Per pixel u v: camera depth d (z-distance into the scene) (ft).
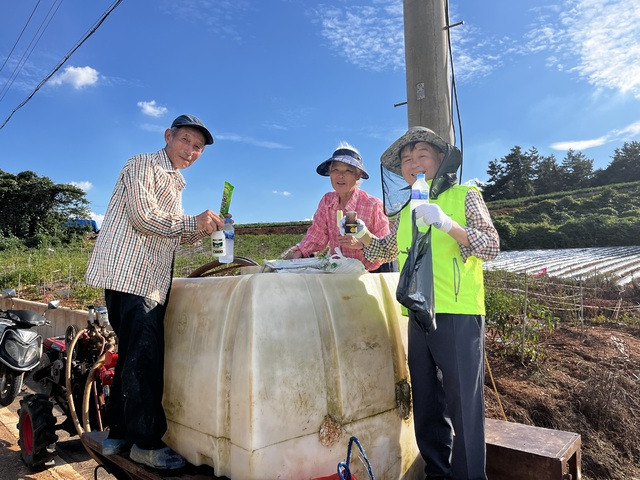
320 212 12.68
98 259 7.19
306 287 6.23
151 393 6.56
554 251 94.79
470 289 6.91
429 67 13.80
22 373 19.81
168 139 8.32
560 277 48.60
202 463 6.13
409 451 7.28
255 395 5.22
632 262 65.05
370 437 6.47
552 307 32.35
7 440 16.83
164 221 7.02
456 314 6.72
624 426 17.71
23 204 187.32
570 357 22.44
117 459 6.99
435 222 6.32
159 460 6.20
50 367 17.19
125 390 6.55
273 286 5.82
